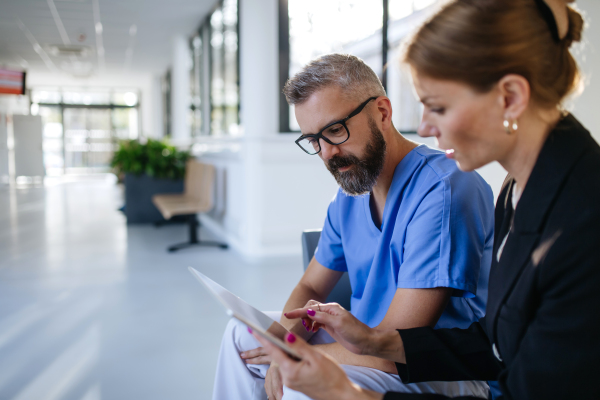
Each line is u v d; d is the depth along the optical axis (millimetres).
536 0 642
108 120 17812
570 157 650
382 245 1133
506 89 633
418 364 893
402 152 1181
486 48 616
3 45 10039
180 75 8969
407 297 993
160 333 2549
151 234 5727
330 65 1060
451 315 1080
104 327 2635
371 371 955
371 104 1077
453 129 664
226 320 2752
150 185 6500
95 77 14648
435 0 693
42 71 13523
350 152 1074
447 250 983
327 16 4484
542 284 652
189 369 2113
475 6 626
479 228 1020
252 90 4414
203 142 7078
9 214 7387
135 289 3383
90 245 5016
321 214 4516
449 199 1005
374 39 4426
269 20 4367
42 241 5219
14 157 14086
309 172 4445
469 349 894
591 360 615
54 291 3324
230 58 5773
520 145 688
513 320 702
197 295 3242
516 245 699
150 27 8281
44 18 7781
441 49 633
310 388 736
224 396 1201
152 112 14445
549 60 647
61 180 15266
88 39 9344
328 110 1045
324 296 1407
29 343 2398
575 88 700
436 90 658
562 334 629
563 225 632
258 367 1157
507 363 744
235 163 4906
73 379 2006
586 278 612
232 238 5004
